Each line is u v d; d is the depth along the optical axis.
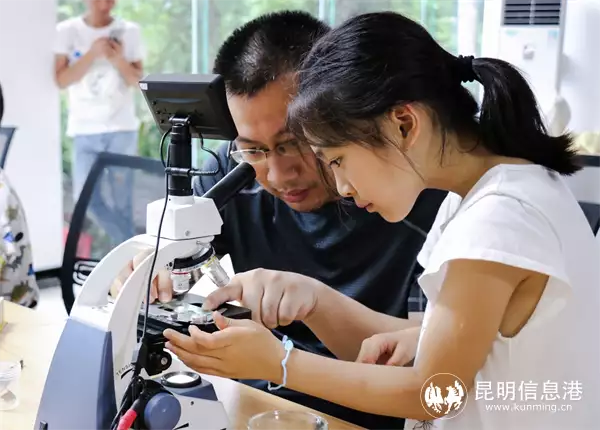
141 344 1.00
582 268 1.01
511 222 0.94
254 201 1.61
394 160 0.99
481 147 1.04
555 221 0.97
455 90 1.02
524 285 0.99
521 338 1.01
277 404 1.19
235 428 1.10
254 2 3.69
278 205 1.59
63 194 3.96
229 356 1.01
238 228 1.64
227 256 1.74
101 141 3.88
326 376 1.01
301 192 1.45
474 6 3.34
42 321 1.55
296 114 1.03
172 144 0.98
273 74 1.28
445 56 1.03
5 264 1.96
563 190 1.04
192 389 1.04
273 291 1.27
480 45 3.36
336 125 0.97
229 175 1.10
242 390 1.24
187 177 0.98
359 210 1.51
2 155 2.55
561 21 3.06
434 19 3.43
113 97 3.86
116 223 2.08
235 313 1.13
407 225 1.51
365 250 1.55
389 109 0.96
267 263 1.63
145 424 0.92
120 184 2.08
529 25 3.11
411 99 0.97
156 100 0.99
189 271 1.06
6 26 3.56
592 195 3.03
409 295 1.60
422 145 1.00
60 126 3.88
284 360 1.02
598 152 2.97
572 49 3.16
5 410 1.14
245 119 1.33
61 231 3.99
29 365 1.31
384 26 0.99
